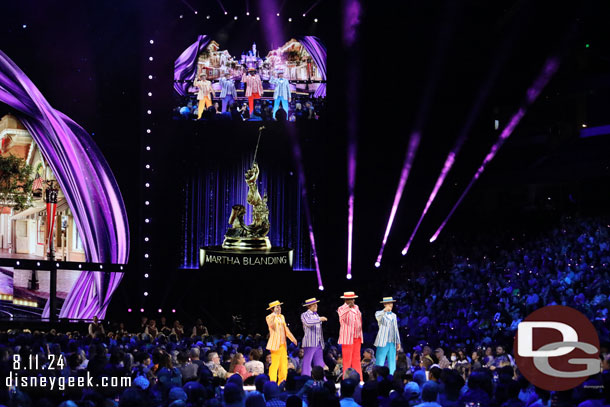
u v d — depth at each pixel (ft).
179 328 67.56
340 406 28.48
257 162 90.12
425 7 87.92
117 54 80.38
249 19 86.48
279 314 44.06
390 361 45.16
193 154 88.33
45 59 76.18
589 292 60.29
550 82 83.25
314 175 90.43
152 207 84.23
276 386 29.55
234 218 82.28
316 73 87.66
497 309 64.75
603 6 76.38
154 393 31.42
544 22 82.64
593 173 77.51
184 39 85.30
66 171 77.20
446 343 62.03
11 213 74.43
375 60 88.74
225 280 84.12
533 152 85.10
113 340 51.44
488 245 83.92
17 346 40.01
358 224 90.79
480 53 88.38
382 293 84.38
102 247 79.36
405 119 89.86
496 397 29.43
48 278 76.79
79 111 78.07
